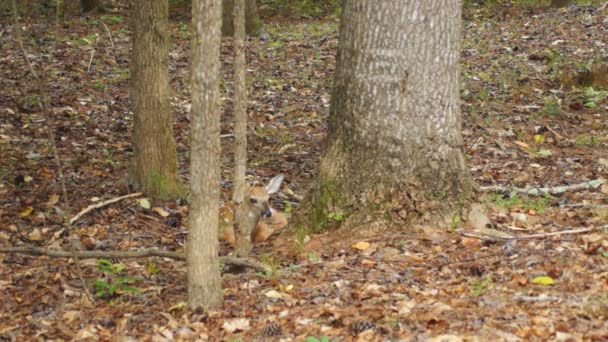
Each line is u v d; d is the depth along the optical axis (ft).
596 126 34.94
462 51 48.96
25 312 19.08
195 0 16.93
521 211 23.49
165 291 20.07
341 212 22.29
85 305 19.25
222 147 33.94
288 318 17.70
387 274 19.49
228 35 56.13
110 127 36.29
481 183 27.86
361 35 21.75
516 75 42.88
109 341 17.44
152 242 24.14
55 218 25.40
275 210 24.97
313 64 47.83
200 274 18.33
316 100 40.91
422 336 16.20
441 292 18.31
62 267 21.74
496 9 62.54
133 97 27.35
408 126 21.70
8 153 31.24
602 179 27.12
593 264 19.01
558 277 18.58
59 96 40.52
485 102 38.63
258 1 68.59
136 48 26.84
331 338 16.55
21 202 26.45
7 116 36.24
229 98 41.32
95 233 24.48
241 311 18.24
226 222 24.71
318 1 68.03
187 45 53.62
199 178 17.90
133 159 27.89
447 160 21.95
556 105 36.96
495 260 19.77
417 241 21.11
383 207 21.93
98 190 27.86
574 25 52.90
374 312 17.48
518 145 32.55
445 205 21.85
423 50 21.36
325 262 20.67
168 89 27.48
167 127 27.53
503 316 16.80
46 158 31.14
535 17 57.31
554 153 31.63
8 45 51.88
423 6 21.18
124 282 20.72
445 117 21.83
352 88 22.11
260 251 22.72
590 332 15.79
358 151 22.16
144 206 26.40
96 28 59.06
